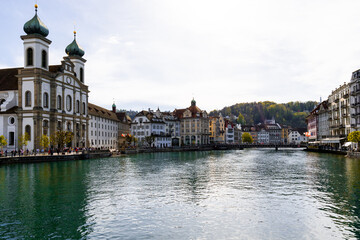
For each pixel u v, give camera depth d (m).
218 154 110.25
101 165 60.88
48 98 88.00
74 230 19.28
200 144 172.50
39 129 83.56
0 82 91.56
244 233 18.50
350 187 32.34
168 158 85.56
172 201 26.73
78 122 102.81
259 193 29.98
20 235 18.50
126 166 58.94
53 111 88.44
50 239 17.84
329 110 120.62
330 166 54.16
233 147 170.00
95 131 122.31
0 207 24.88
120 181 38.38
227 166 58.72
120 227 19.77
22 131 83.88
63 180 39.25
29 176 43.06
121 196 28.95
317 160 69.81
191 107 185.50
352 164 56.69
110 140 138.38
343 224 20.03
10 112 85.06
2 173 46.56
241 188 32.91
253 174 44.97
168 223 20.48
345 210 23.25
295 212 22.86
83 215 22.47
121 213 22.94
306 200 26.66
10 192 31.06
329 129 120.12
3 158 59.19
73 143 98.75
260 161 71.44
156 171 49.91
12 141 85.69
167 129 172.62
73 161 71.62
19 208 24.55
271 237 17.84
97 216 22.22
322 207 24.20
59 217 22.03
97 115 123.12
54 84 89.12
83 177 42.19
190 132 181.12
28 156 64.19
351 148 87.62
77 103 102.94
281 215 22.09
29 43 85.06
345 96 98.38
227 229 19.22
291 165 59.06
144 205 25.33
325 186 33.28
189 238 17.77
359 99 89.19
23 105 84.19
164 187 33.81
